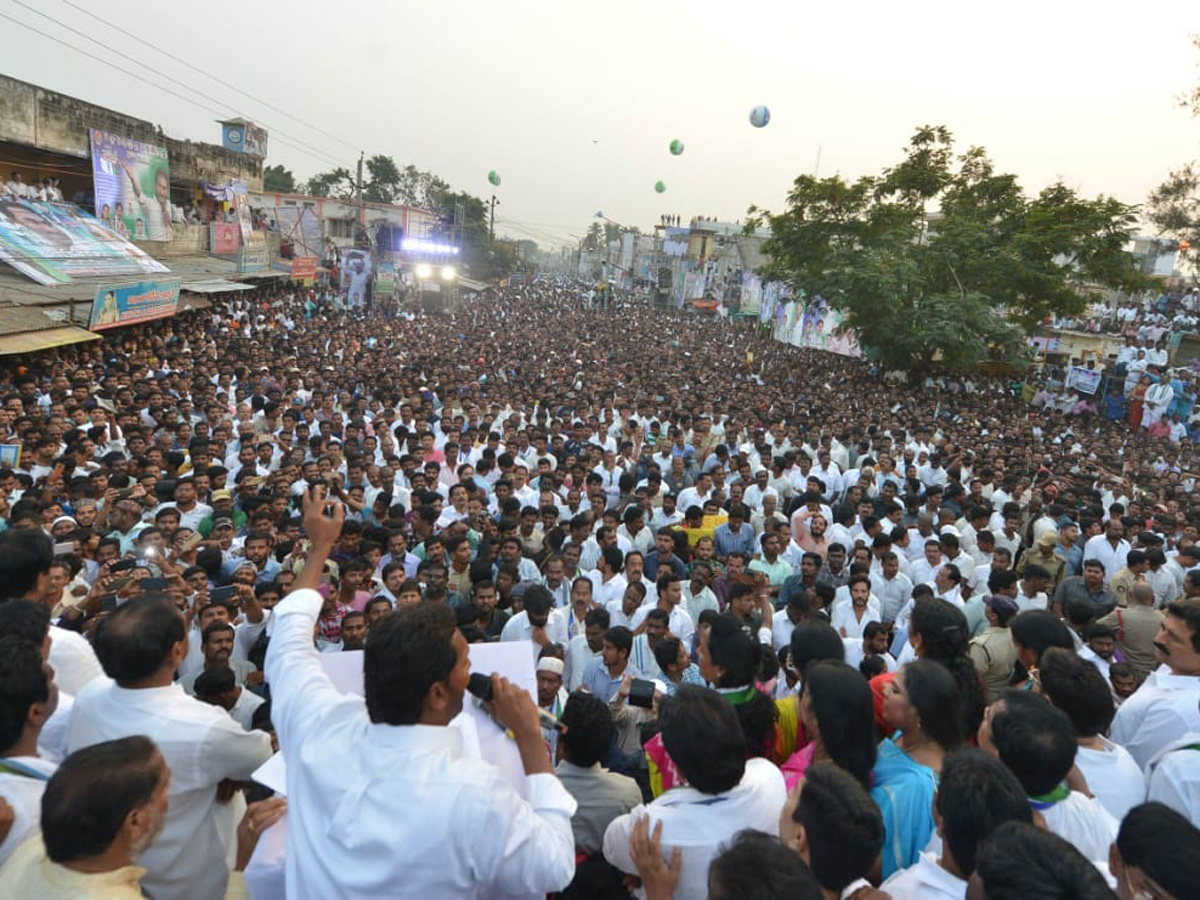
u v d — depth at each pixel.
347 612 5.88
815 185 29.72
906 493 10.29
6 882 1.81
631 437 13.12
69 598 5.71
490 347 27.38
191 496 7.57
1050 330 34.12
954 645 3.56
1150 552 7.70
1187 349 29.12
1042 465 14.58
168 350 17.97
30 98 18.89
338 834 1.60
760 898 1.61
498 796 1.62
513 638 5.81
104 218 21.25
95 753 1.87
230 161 31.91
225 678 4.24
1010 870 1.68
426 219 52.91
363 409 13.63
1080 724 3.27
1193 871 1.78
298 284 37.28
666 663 5.20
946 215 31.58
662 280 77.69
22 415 10.04
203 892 2.36
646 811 2.54
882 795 2.69
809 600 6.03
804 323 39.56
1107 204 27.58
